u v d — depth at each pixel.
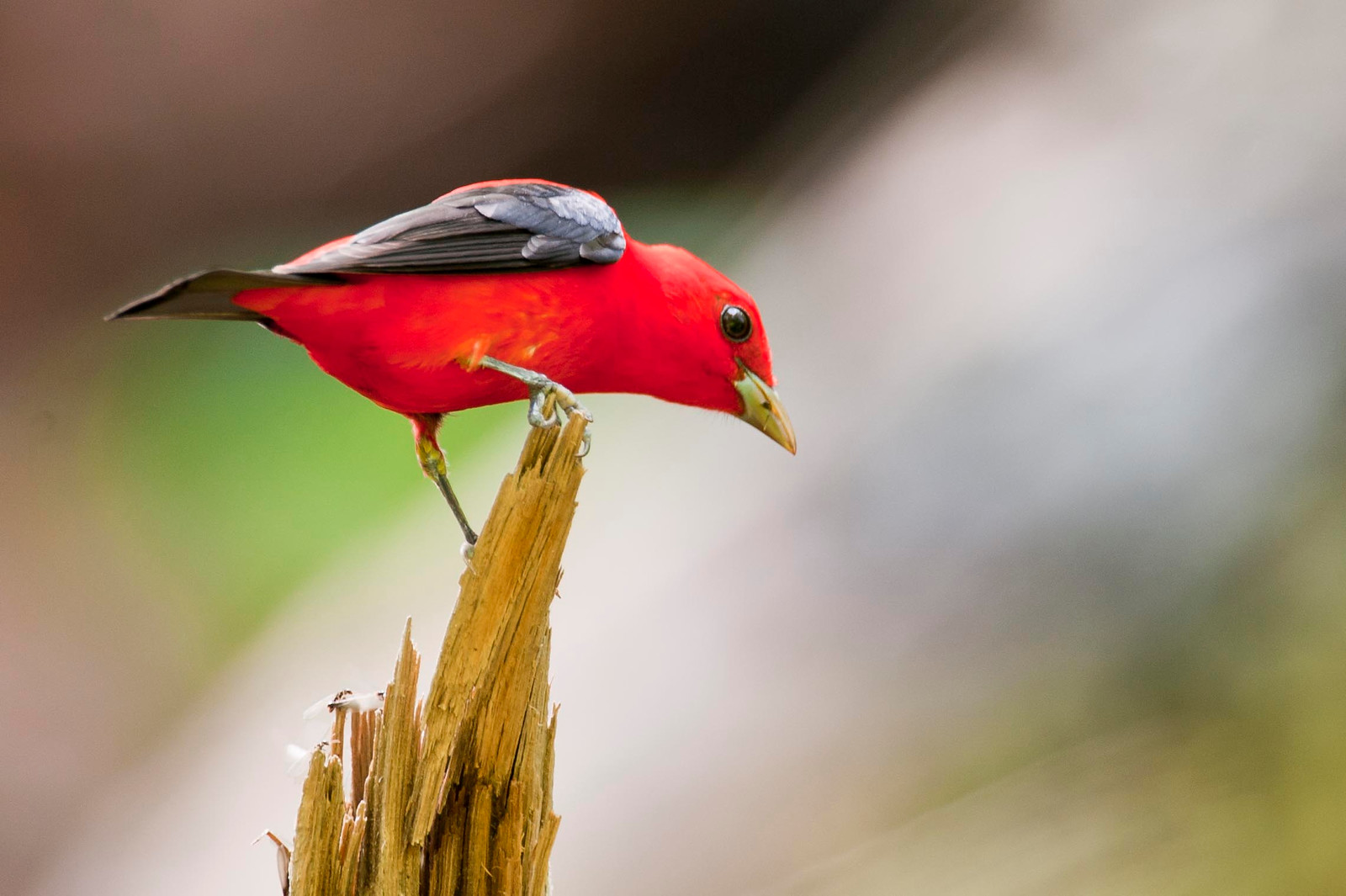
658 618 12.76
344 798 5.48
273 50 22.14
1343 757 9.89
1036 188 15.17
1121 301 13.09
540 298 6.88
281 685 14.81
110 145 22.88
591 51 22.16
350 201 23.91
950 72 18.30
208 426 20.09
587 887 10.82
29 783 16.92
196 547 18.84
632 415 16.28
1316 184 12.84
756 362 7.89
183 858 13.66
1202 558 11.18
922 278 15.10
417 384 6.85
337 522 17.72
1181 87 15.17
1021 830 10.48
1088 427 12.32
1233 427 11.69
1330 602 10.55
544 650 5.60
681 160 22.62
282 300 6.36
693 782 11.27
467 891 5.50
